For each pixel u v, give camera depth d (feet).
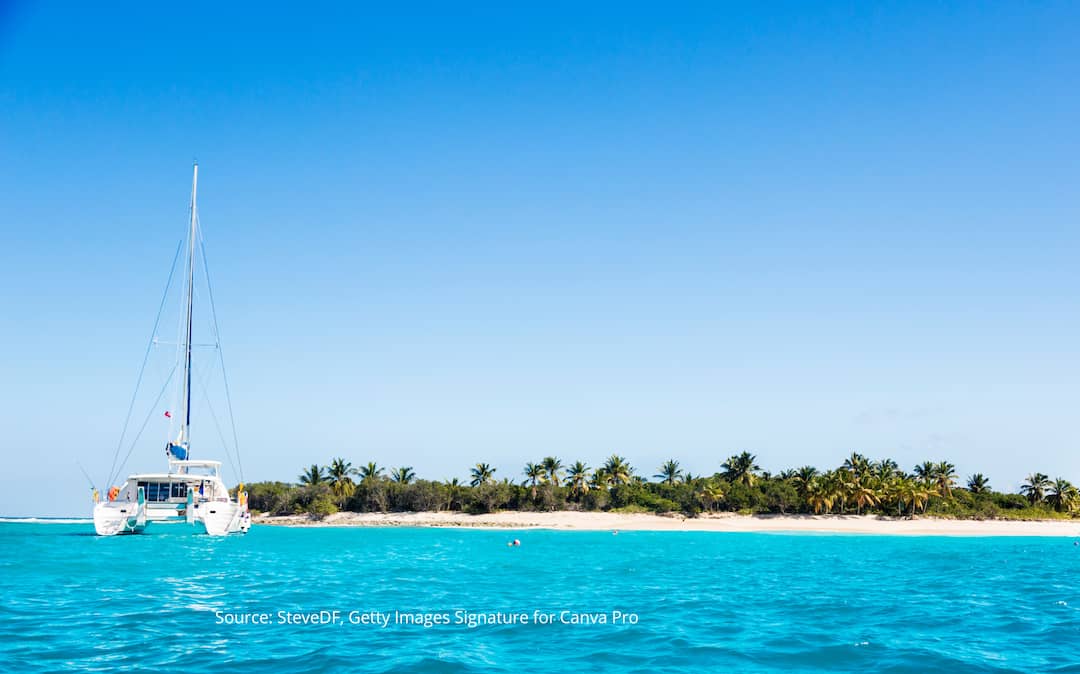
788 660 57.41
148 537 188.65
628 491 438.81
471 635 65.82
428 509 433.48
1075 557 190.19
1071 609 86.38
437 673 51.93
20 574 111.65
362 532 330.54
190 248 224.12
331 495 441.27
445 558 164.35
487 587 104.37
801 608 85.56
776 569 141.90
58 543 179.32
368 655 57.06
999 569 147.02
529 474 444.55
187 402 215.92
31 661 54.19
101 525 184.85
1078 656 59.52
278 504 433.48
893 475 452.76
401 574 122.72
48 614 74.59
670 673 52.95
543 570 134.51
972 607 87.45
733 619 76.54
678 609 83.35
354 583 107.34
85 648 58.65
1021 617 79.87
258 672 51.78
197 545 182.39
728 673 53.16
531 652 59.26
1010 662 57.26
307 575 118.62
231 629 67.46
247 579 110.73
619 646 61.67
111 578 108.37
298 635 64.90
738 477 458.50
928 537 323.78
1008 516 409.69
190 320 220.02
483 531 350.43
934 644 63.82
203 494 190.70
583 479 439.22
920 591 104.68
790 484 432.66
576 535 313.12
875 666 55.72
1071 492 445.78
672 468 486.79
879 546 241.35
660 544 242.99
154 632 65.51
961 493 443.32
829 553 198.49
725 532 350.84
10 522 562.66
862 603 90.38
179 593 92.53
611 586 107.14
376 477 461.37
